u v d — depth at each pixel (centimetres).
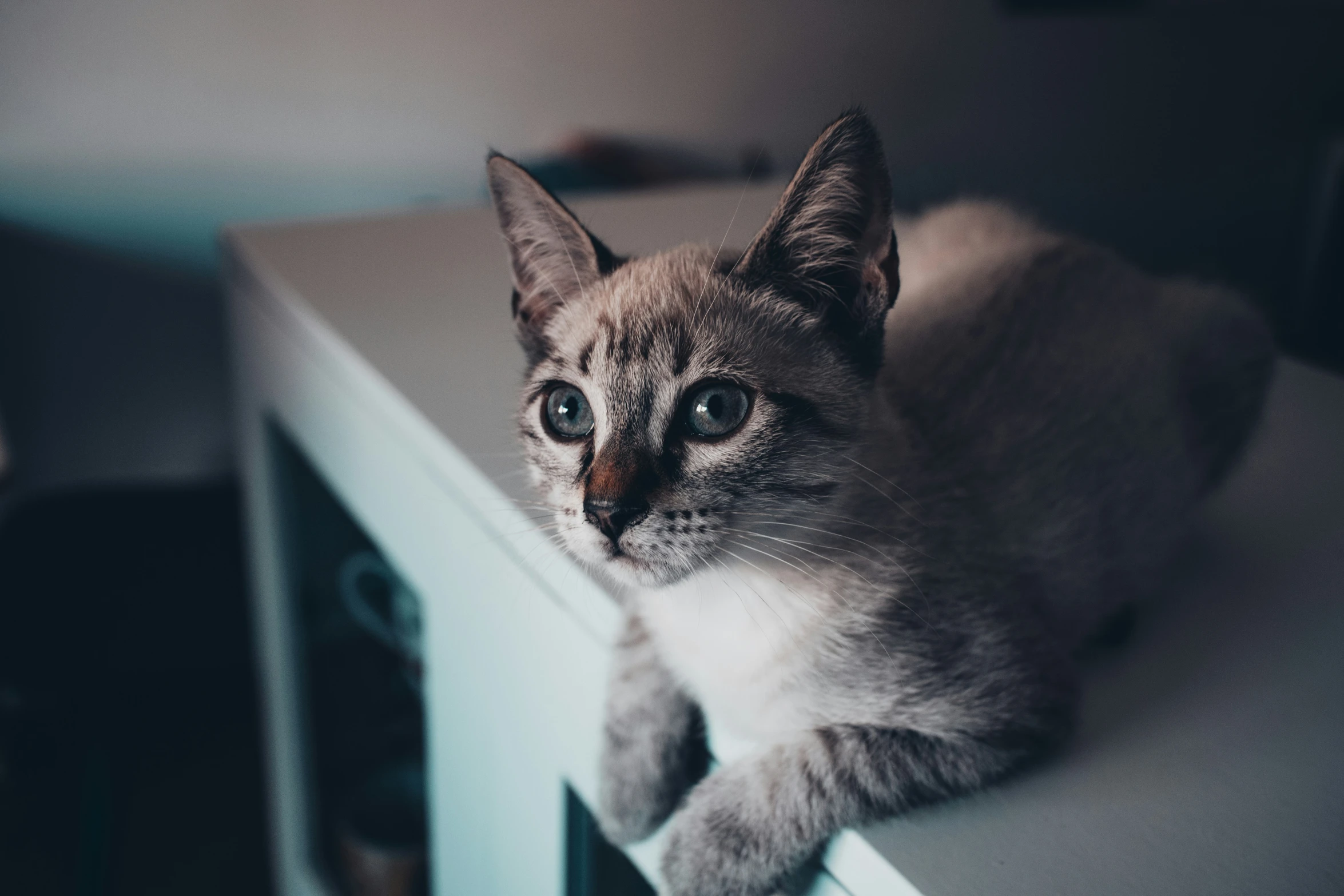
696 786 31
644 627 34
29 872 63
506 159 34
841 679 31
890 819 28
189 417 80
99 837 64
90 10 66
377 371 42
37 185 69
